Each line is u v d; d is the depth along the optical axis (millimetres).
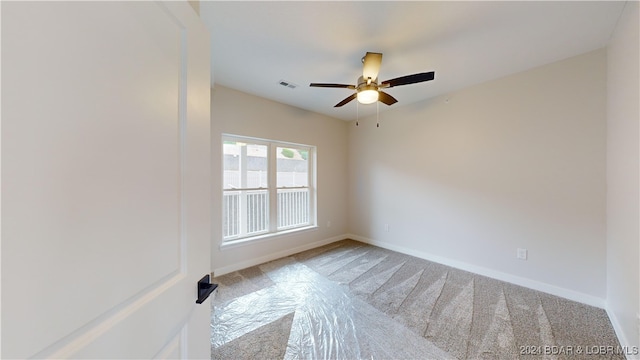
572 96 2316
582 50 2195
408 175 3723
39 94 348
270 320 2016
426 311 2135
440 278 2828
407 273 2979
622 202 1724
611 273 2002
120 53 484
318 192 4184
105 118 452
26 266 333
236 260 3104
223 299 2348
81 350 409
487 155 2891
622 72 1721
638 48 1435
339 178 4539
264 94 3285
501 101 2770
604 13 1699
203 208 817
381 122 4098
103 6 449
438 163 3359
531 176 2574
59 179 375
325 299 2350
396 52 2223
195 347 781
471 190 3037
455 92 3160
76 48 400
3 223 308
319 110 4008
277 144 3717
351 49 2178
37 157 346
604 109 2150
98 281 441
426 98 3445
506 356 1601
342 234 4598
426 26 1855
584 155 2260
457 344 1717
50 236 363
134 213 522
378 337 1798
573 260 2326
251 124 3275
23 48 332
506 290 2520
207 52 853
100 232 444
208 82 856
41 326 352
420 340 1763
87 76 418
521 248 2645
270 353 1646
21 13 332
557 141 2410
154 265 585
